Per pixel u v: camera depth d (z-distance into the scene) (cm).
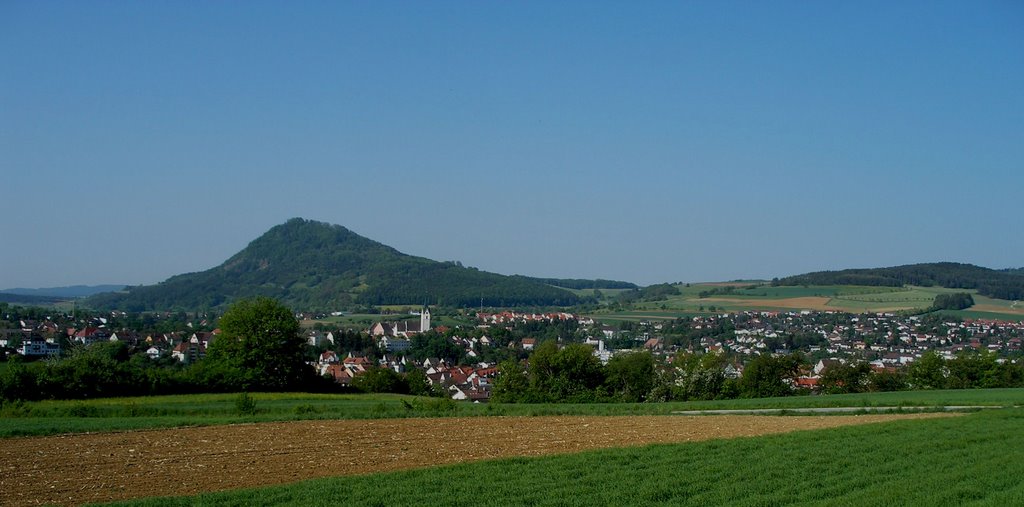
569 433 4116
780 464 2714
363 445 3647
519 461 2912
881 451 2978
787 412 5612
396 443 3719
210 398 7331
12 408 5372
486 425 4553
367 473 2862
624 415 5400
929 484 2284
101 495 2523
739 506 2080
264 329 8588
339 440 3828
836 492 2252
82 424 4412
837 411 5644
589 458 2944
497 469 2733
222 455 3344
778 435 3609
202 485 2681
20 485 2681
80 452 3416
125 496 2509
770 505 2095
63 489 2616
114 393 7262
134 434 4075
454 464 2873
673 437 3897
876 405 6116
